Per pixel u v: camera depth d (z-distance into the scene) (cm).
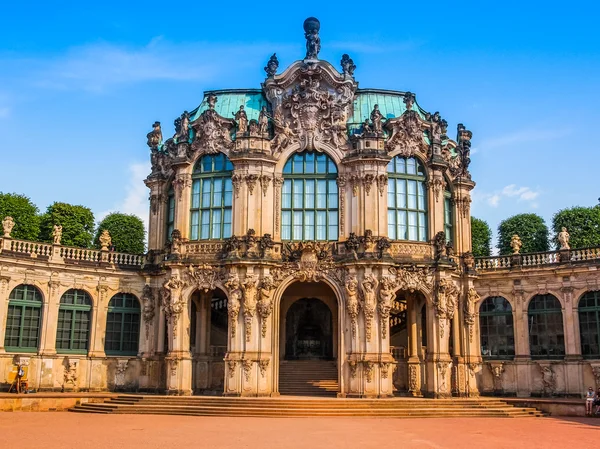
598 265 5800
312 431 3728
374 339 5516
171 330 5753
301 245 5728
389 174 5928
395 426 4069
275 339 5628
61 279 6012
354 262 5584
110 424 4044
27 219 7638
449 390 5712
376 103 6266
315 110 5962
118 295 6297
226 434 3559
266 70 6244
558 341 6006
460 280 6106
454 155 6431
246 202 5781
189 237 5994
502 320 6316
